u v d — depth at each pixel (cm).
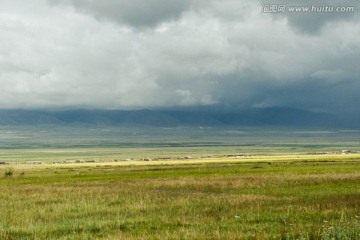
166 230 2094
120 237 1941
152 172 6919
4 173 7388
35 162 16225
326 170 6194
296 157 12131
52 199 3447
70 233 2133
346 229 1822
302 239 1741
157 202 3100
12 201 3378
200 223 2259
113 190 4100
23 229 2216
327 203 2784
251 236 1873
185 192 3881
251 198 3189
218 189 4047
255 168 7131
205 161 10831
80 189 4228
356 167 6744
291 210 2553
